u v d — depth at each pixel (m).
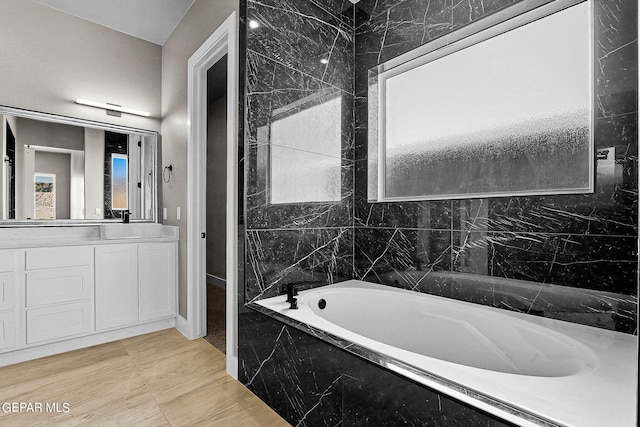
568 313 1.47
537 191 1.61
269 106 1.95
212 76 3.79
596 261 1.40
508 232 1.67
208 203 4.75
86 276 2.37
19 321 2.12
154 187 3.16
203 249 2.63
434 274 1.97
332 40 2.31
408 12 2.11
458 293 1.86
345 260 2.40
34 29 2.54
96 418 1.57
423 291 2.02
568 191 1.51
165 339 2.56
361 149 2.42
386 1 2.24
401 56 2.15
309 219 2.17
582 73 1.47
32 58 2.52
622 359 1.12
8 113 2.42
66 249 2.29
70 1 2.55
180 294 2.80
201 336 2.61
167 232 2.97
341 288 2.13
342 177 2.39
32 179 2.53
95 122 2.82
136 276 2.61
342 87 2.39
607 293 1.37
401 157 2.21
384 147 2.32
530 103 1.63
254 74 1.88
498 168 1.75
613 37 1.37
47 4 2.59
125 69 3.00
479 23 1.77
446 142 1.97
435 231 1.98
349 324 2.09
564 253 1.49
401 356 1.16
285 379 1.56
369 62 2.36
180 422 1.55
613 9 1.38
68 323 2.30
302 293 2.01
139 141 3.08
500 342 1.55
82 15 2.73
